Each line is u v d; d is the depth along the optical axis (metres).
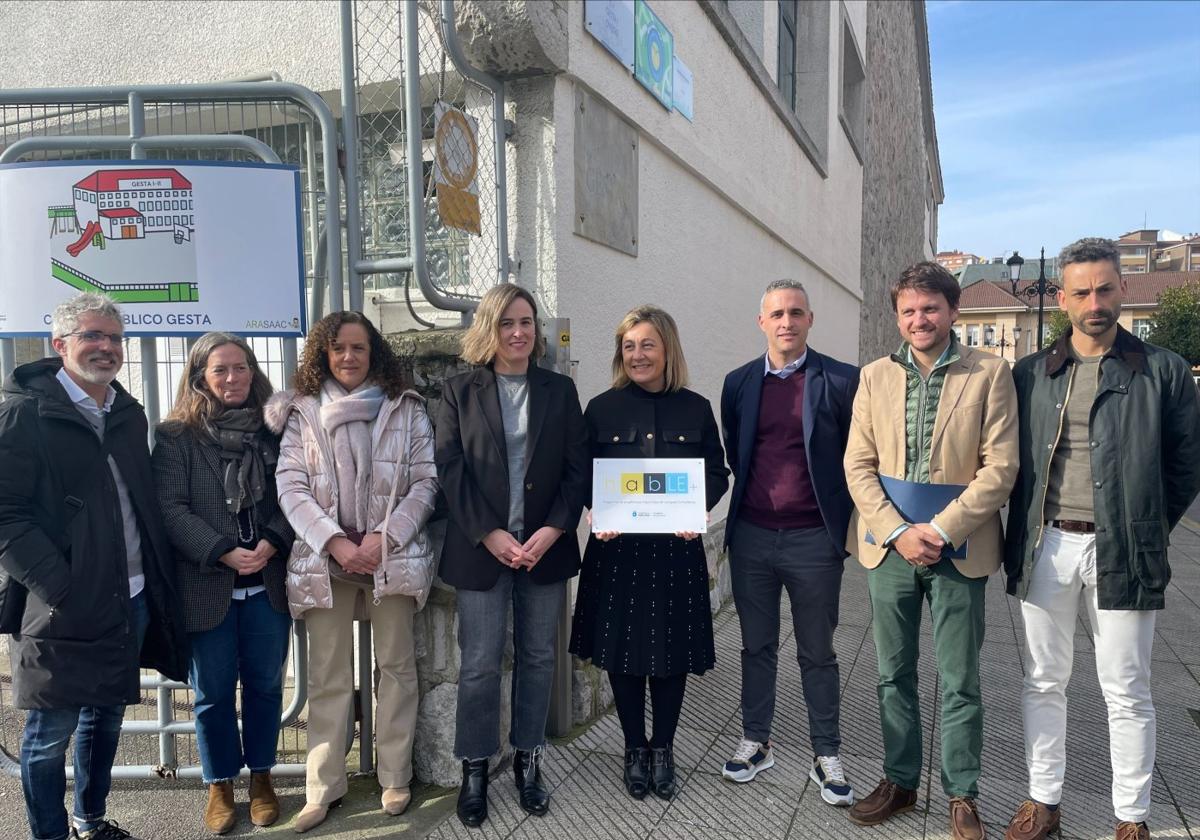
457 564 2.80
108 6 4.21
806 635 3.04
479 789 2.86
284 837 2.79
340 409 2.78
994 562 2.69
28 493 2.37
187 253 2.95
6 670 4.41
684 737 3.54
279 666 2.91
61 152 3.91
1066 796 3.00
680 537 2.91
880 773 3.22
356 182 3.16
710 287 5.66
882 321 15.27
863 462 2.83
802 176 8.26
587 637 3.02
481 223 3.49
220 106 3.78
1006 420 2.65
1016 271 17.84
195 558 2.65
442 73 3.13
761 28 7.11
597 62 3.79
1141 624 2.55
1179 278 64.38
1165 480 2.58
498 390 2.86
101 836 2.73
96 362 2.50
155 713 3.85
